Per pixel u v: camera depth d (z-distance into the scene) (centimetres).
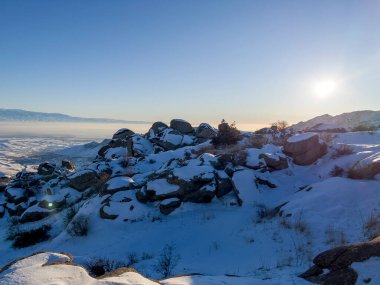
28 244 2245
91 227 2020
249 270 1187
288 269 1056
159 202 2091
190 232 1741
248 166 2322
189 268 1341
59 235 2144
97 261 1238
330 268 795
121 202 2134
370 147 2342
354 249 779
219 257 1409
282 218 1580
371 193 1573
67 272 536
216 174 2161
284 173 2262
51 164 4034
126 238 1828
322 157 2378
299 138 2423
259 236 1497
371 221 1330
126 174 2819
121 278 564
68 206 2762
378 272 705
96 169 3123
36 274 512
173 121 4688
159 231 1817
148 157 3381
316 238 1338
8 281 483
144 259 1534
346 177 1933
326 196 1612
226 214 1877
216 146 3372
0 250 2261
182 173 2111
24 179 3512
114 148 4459
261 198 1986
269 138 3444
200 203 2045
